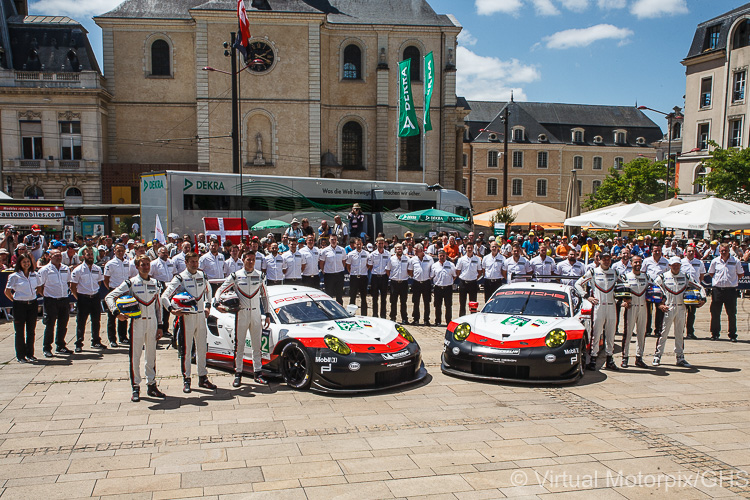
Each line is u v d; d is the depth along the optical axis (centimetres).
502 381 852
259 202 2152
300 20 3775
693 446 601
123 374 895
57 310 1021
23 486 495
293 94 3822
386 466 543
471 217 2880
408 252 1623
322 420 676
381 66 4038
